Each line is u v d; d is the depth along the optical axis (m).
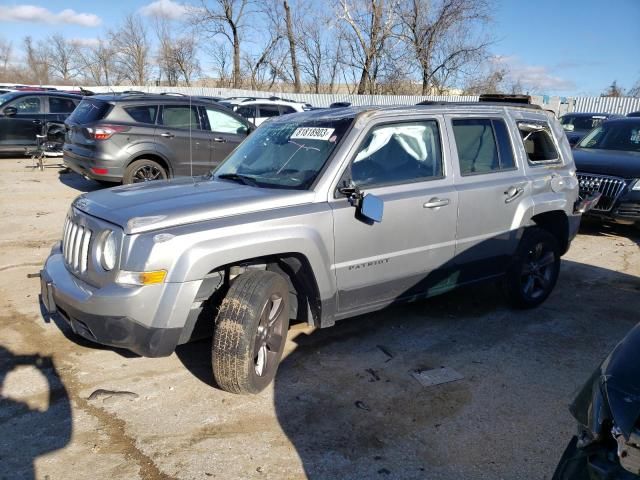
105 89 32.94
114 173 9.33
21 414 3.40
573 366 4.27
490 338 4.73
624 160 8.33
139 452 3.08
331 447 3.18
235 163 4.55
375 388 3.84
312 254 3.69
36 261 6.30
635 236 8.64
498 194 4.80
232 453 3.10
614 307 5.57
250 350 3.45
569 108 27.52
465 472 3.00
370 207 3.77
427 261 4.41
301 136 4.30
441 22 29.92
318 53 33.97
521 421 3.49
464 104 4.92
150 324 3.23
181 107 9.95
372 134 4.14
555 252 5.46
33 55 54.78
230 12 34.50
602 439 1.79
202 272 3.28
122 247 3.25
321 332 4.74
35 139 14.04
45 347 4.25
